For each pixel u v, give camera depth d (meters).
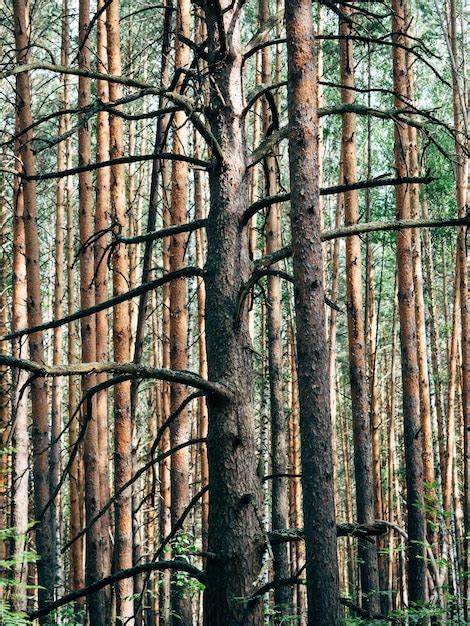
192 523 17.94
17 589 9.54
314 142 4.71
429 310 20.22
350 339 11.48
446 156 5.74
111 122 12.17
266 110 14.29
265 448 13.63
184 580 9.75
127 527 10.05
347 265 11.60
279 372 13.34
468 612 11.77
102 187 12.97
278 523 12.96
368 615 5.12
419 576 10.95
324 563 4.38
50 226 26.55
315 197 4.66
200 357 16.05
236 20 5.47
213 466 4.97
